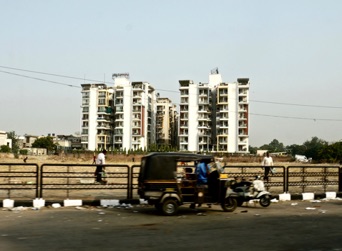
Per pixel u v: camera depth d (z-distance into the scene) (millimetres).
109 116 120562
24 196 15438
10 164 13523
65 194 16500
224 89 110812
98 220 10742
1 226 9609
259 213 12461
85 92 120250
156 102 135125
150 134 126125
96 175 14922
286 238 8305
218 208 13680
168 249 7207
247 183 14391
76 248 7215
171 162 12070
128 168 15055
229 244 7672
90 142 118625
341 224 10227
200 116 112812
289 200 16781
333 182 19031
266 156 22219
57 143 151750
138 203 14758
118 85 121125
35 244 7531
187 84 113875
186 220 10883
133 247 7344
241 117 109688
